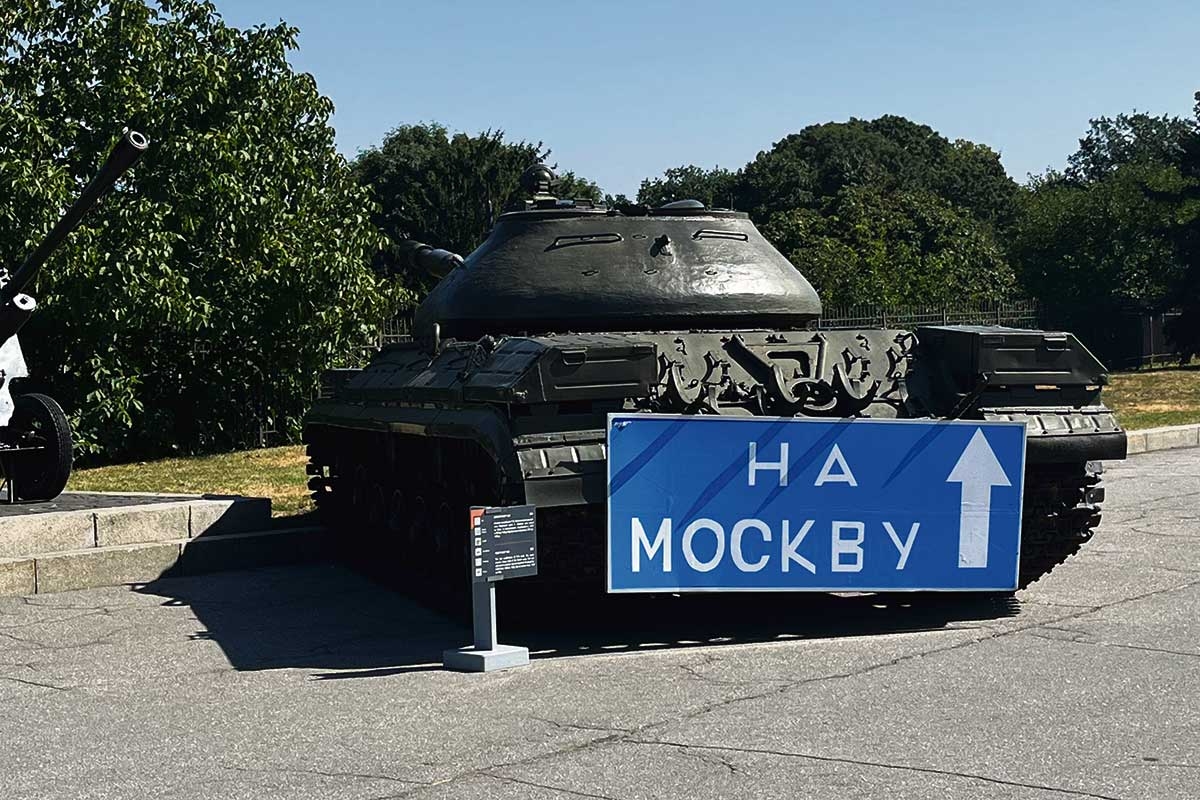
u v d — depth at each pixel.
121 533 12.41
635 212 11.39
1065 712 6.85
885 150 81.25
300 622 9.98
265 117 22.84
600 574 9.08
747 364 9.57
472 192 45.97
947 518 9.25
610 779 5.91
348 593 11.16
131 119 21.58
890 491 9.16
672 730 6.65
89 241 20.56
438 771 6.10
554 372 8.48
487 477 9.59
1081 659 8.00
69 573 11.45
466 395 9.20
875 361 9.86
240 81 23.00
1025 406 9.62
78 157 21.59
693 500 8.80
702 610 9.98
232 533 12.99
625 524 8.64
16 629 9.83
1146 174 54.00
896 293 42.88
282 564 12.66
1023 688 7.34
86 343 21.61
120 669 8.51
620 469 8.62
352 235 23.52
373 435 12.49
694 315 10.91
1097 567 11.13
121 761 6.43
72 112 21.84
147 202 21.08
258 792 5.89
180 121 22.06
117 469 20.38
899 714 6.86
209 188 21.70
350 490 13.44
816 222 51.53
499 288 10.95
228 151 21.70
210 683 8.05
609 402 8.83
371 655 8.77
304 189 23.34
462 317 11.12
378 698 7.52
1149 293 50.72
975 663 7.96
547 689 7.60
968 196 81.56
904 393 9.73
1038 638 8.62
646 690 7.50
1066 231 52.81
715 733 6.58
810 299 11.55
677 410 9.04
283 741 6.69
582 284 10.83
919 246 53.25
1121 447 9.61
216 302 22.42
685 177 67.69
